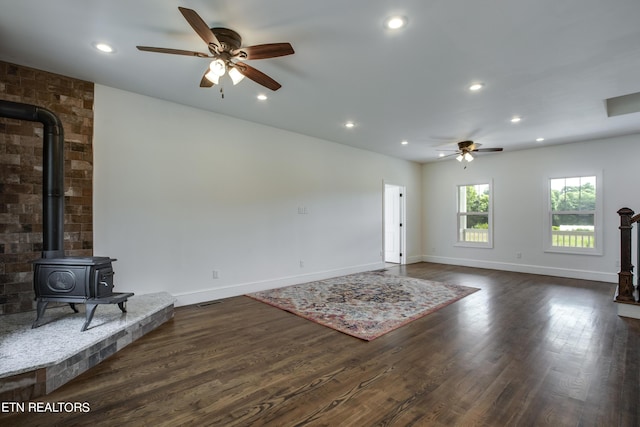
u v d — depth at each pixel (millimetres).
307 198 5352
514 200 6426
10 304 2883
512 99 3641
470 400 1922
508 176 6516
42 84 3014
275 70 2943
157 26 2299
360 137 5461
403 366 2359
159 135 3732
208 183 4133
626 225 3605
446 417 1757
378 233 6699
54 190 2670
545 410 1818
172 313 3463
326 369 2314
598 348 2668
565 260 5793
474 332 3045
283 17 2174
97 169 3311
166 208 3775
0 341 2264
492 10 2076
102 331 2490
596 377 2188
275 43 2334
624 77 3064
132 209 3529
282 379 2174
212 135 4172
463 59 2736
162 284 3736
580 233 5695
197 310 3727
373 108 3986
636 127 4715
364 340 2850
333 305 3926
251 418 1751
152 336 2926
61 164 2730
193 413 1794
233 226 4371
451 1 1989
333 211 5781
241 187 4465
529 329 3125
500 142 5727
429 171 7871
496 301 4145
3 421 1714
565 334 2990
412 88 3346
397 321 3344
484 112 4102
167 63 2859
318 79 3141
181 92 3527
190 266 3963
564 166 5805
